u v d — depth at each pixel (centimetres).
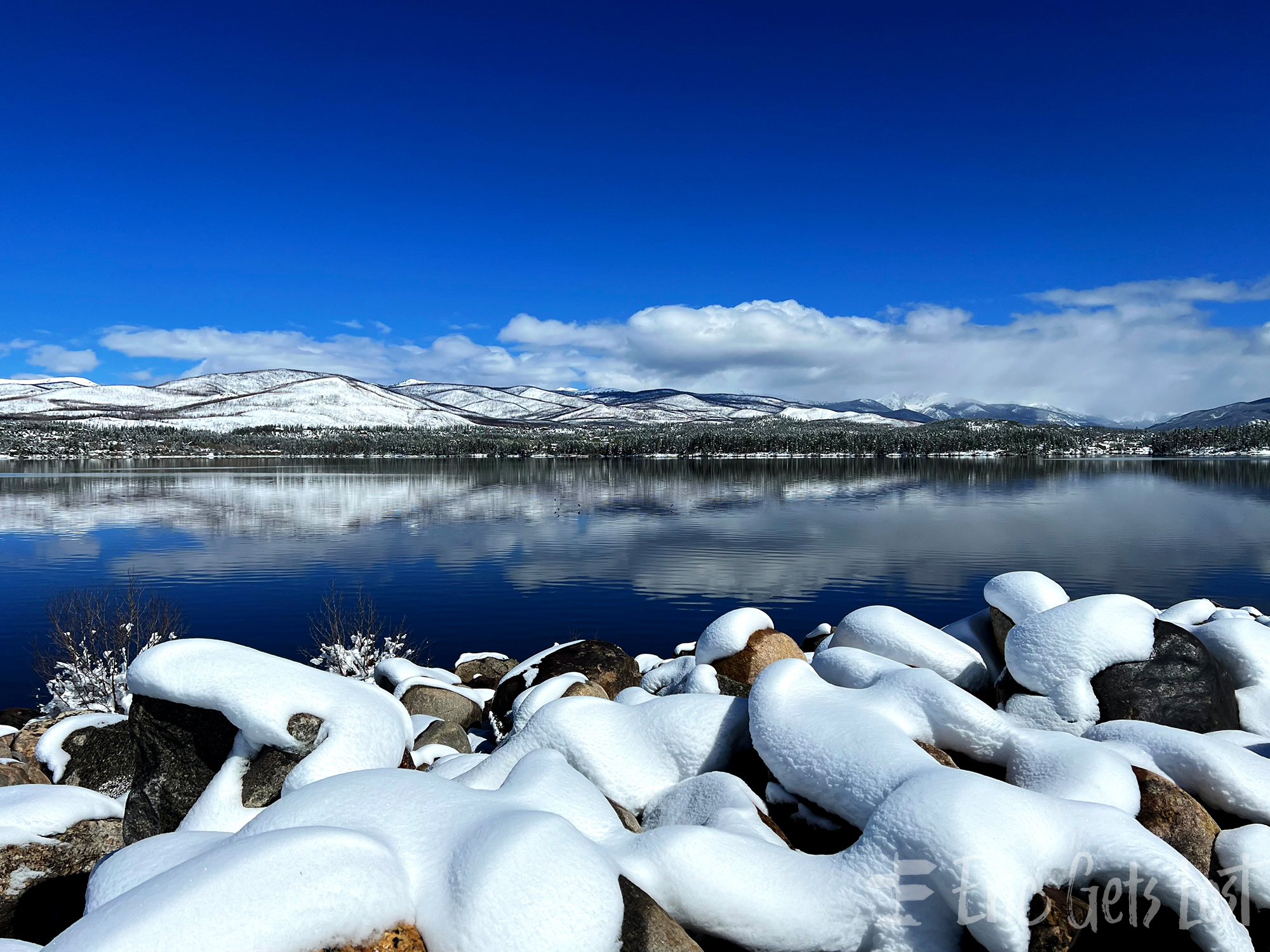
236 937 242
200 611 2325
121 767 593
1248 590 2486
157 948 235
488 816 311
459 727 752
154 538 4028
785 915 308
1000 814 306
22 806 430
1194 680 525
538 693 696
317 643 1931
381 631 2033
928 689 444
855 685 530
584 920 271
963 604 2339
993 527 4322
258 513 5394
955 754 437
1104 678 530
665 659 1170
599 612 2284
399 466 15262
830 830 382
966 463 15138
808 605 2361
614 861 310
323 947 252
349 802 325
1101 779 380
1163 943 301
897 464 14650
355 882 264
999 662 683
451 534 4203
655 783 455
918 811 312
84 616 1592
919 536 3966
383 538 4047
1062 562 3075
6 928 391
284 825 316
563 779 383
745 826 360
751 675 694
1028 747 416
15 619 2206
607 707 488
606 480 9594
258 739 448
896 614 648
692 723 470
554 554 3431
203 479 10162
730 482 9019
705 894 310
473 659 1288
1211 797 404
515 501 6412
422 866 292
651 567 3053
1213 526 4250
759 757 430
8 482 9075
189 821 434
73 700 1211
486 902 265
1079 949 302
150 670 467
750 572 2931
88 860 426
